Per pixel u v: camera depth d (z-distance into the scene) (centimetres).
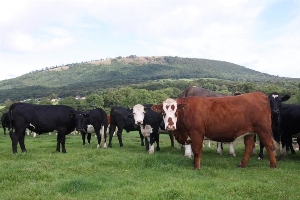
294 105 1370
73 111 1523
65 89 17825
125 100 8956
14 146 1405
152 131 1474
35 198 684
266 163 1155
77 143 2138
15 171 885
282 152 1402
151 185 784
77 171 944
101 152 1298
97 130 1814
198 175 914
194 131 1054
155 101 9075
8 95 16475
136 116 1461
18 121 1409
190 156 1284
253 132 1074
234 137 1074
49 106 1487
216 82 13212
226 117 1057
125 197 689
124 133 3703
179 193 681
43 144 1978
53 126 1472
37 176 859
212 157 1317
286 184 816
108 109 7288
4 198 682
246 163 1095
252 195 707
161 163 1045
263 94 1108
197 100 1086
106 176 887
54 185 767
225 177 902
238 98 1084
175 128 1072
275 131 1311
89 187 763
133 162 1045
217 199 670
